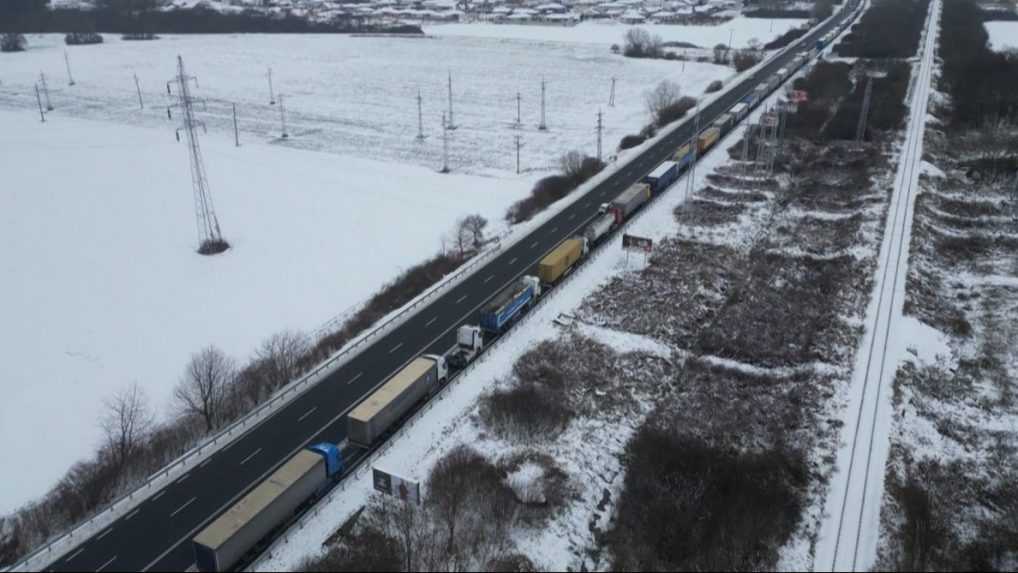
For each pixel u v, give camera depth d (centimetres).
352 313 8025
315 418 6084
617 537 4953
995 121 13875
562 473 5447
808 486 5444
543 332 7431
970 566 4816
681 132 14350
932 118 14388
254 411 6116
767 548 4853
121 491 5306
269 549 4741
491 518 4959
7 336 7638
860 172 11769
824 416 6206
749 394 6550
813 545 4916
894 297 8131
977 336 7681
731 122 14212
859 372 6794
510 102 18188
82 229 10388
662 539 4872
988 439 6116
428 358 6375
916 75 17438
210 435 5912
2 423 6281
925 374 6925
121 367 7094
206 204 10888
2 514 5247
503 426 5888
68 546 4791
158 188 12056
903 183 11244
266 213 10950
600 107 17288
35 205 11262
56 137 15150
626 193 10294
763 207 10675
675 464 5472
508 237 9700
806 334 7456
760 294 8288
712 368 6912
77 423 6294
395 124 16325
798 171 12038
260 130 15925
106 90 19988
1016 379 6888
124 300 8400
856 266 8844
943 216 10512
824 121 14425
